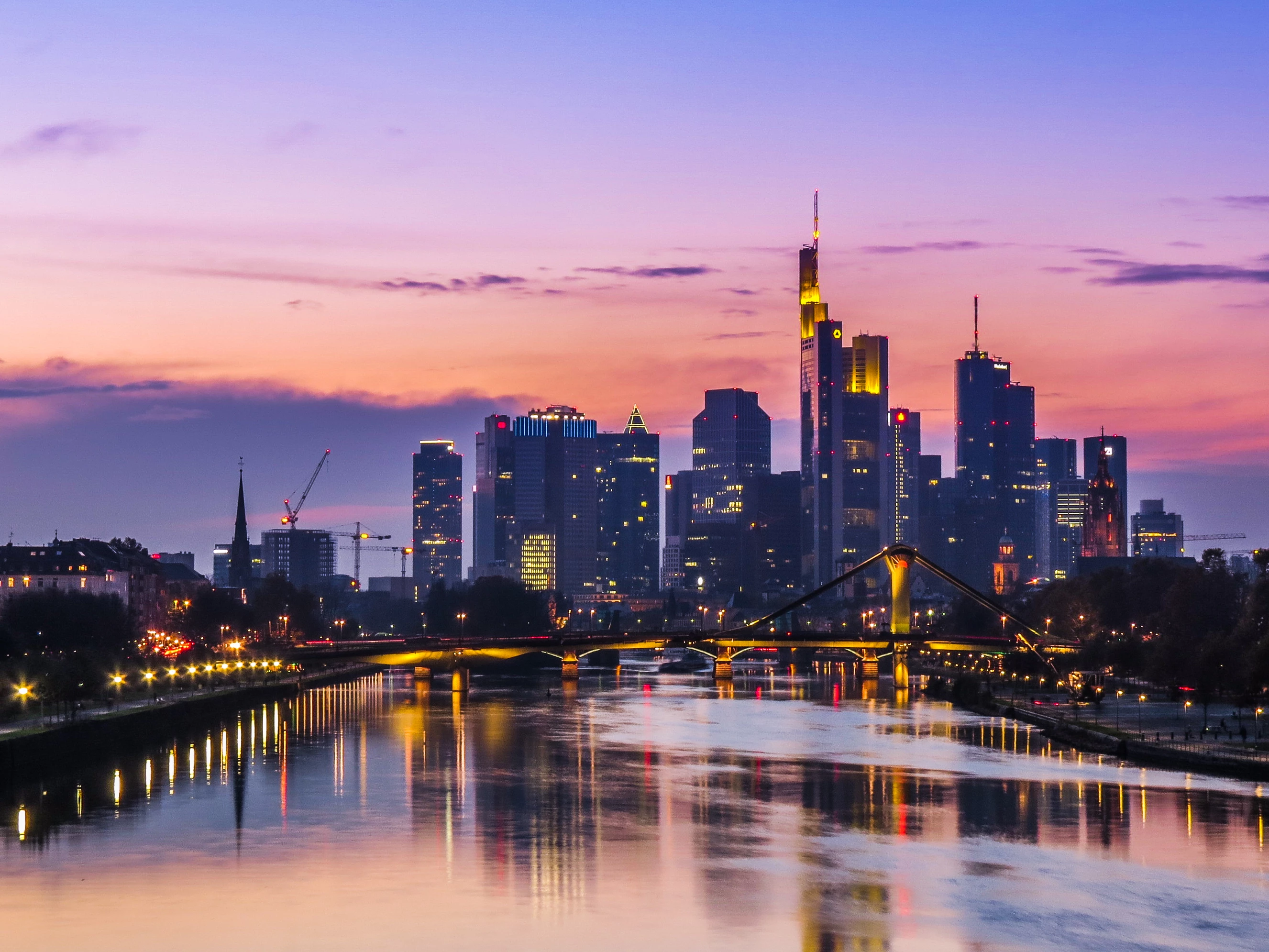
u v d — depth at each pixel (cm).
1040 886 15138
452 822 18775
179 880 15288
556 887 15038
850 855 16638
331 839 17588
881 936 13338
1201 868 15938
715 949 12925
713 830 18212
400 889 14912
